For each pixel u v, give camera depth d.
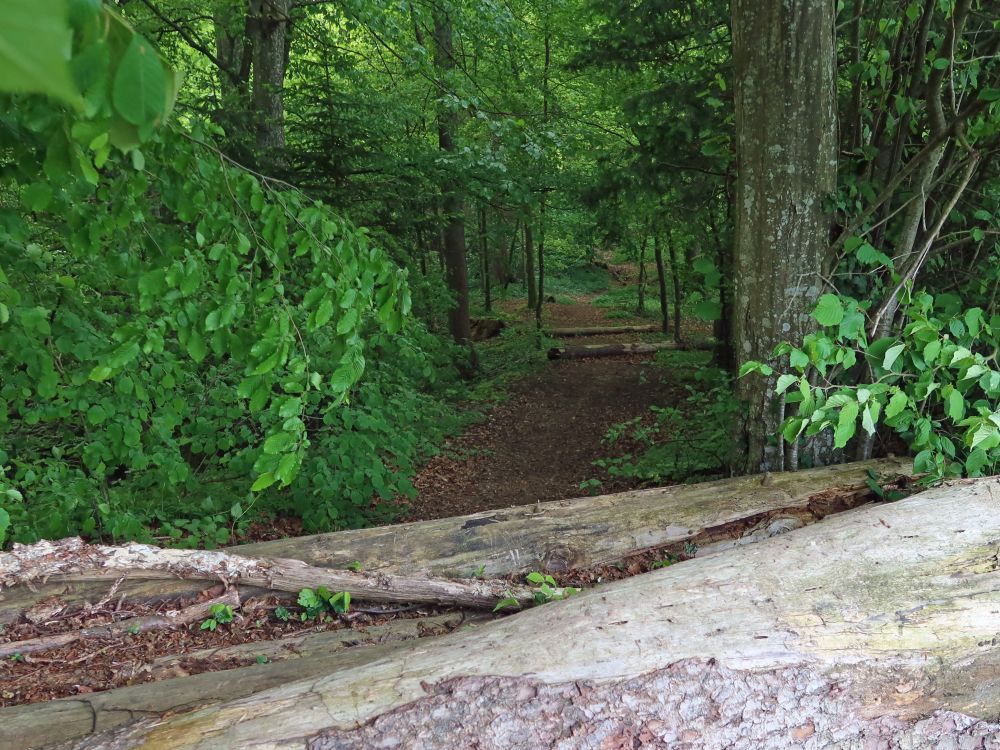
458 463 8.90
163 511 5.22
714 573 2.79
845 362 3.45
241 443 6.04
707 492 4.27
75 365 4.12
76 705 2.62
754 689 2.32
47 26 0.34
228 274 2.48
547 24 11.34
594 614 2.58
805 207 4.39
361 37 10.00
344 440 5.62
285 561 3.63
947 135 3.97
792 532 3.14
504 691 2.25
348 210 9.12
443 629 3.47
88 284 4.23
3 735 2.44
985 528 2.93
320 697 2.28
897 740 2.36
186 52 11.04
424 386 12.01
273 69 9.29
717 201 8.21
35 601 3.26
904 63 4.91
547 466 8.59
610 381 13.26
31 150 2.33
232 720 2.20
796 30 4.15
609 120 11.97
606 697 2.26
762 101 4.34
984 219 4.32
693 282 8.25
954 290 4.88
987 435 3.09
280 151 8.69
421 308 12.04
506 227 16.58
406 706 2.21
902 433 4.46
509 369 14.82
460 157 8.53
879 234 4.83
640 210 9.31
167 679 2.94
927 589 2.65
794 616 2.55
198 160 2.61
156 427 4.18
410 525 4.12
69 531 3.97
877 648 2.45
